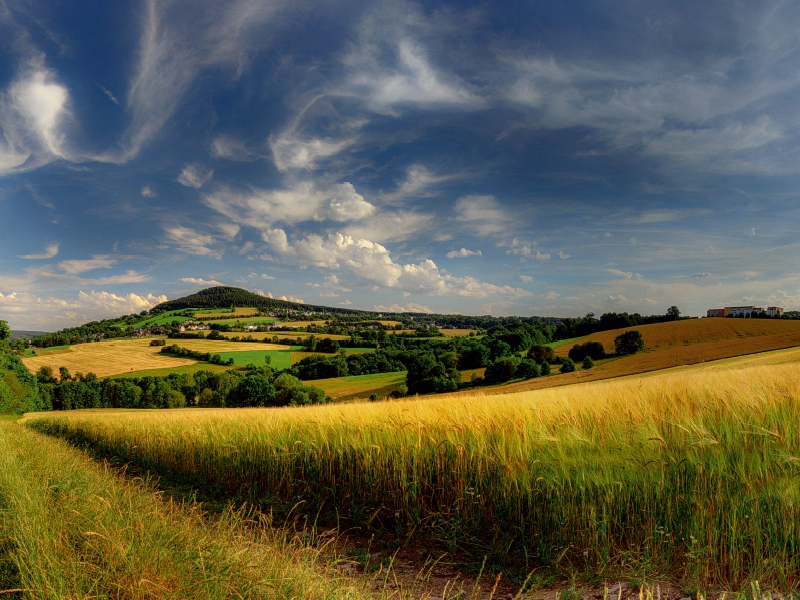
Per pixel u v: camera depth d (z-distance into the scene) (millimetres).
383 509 5336
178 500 6582
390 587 3602
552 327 111375
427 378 68688
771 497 3367
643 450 4062
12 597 2650
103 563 2918
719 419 4355
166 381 83125
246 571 2863
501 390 58562
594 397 6098
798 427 3846
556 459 4285
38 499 3945
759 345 65562
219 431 8805
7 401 48062
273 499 6230
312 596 2703
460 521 4551
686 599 3059
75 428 16078
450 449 5141
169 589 2648
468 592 3510
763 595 2859
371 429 6277
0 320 51406
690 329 85938
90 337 141750
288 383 73938
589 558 3729
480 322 169125
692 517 3521
